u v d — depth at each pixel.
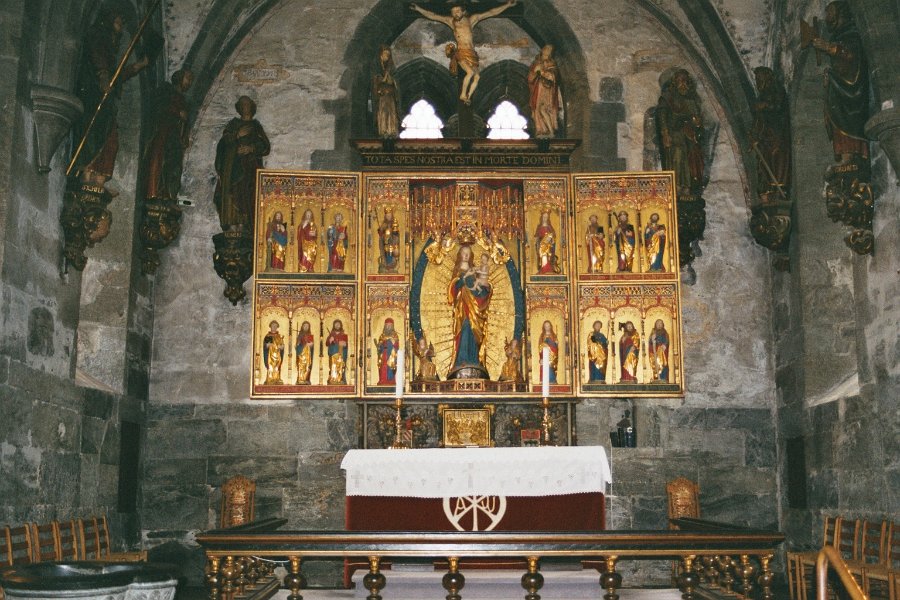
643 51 18.27
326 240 16.09
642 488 16.77
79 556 12.49
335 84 18.16
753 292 17.62
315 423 16.94
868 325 13.53
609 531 8.47
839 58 13.51
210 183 17.78
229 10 17.50
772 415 17.22
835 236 15.91
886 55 12.45
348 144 17.92
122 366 15.84
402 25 18.62
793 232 16.31
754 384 17.31
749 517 16.83
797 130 16.20
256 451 16.86
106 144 13.89
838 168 13.58
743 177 17.86
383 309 15.98
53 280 12.96
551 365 15.77
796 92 16.20
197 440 16.91
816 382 15.61
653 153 17.97
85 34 13.77
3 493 11.38
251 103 17.48
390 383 15.73
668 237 16.03
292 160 17.89
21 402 11.90
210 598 8.23
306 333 15.78
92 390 14.45
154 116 16.50
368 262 16.09
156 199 16.34
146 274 16.70
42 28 12.57
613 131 18.00
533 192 16.31
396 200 16.28
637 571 16.48
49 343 12.80
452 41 19.59
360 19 18.34
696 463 16.94
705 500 16.83
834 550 5.12
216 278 17.48
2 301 11.41
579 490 11.73
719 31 17.39
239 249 17.03
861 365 13.73
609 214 16.22
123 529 15.70
